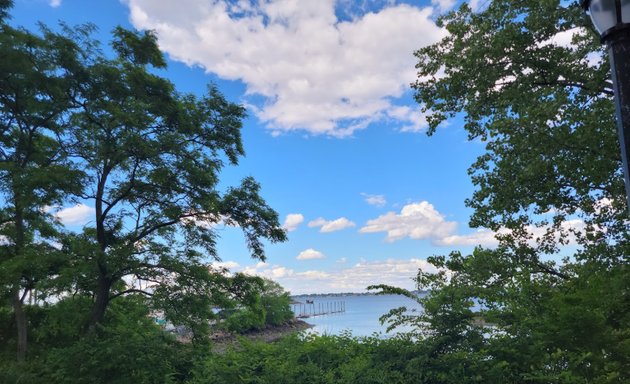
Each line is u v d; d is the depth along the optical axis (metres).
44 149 18.30
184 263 15.40
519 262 10.91
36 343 17.47
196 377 10.00
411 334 7.75
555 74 10.56
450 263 10.16
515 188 11.28
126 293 17.41
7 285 15.40
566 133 9.91
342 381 7.64
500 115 11.52
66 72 16.47
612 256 9.59
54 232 18.66
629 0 3.06
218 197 16.86
